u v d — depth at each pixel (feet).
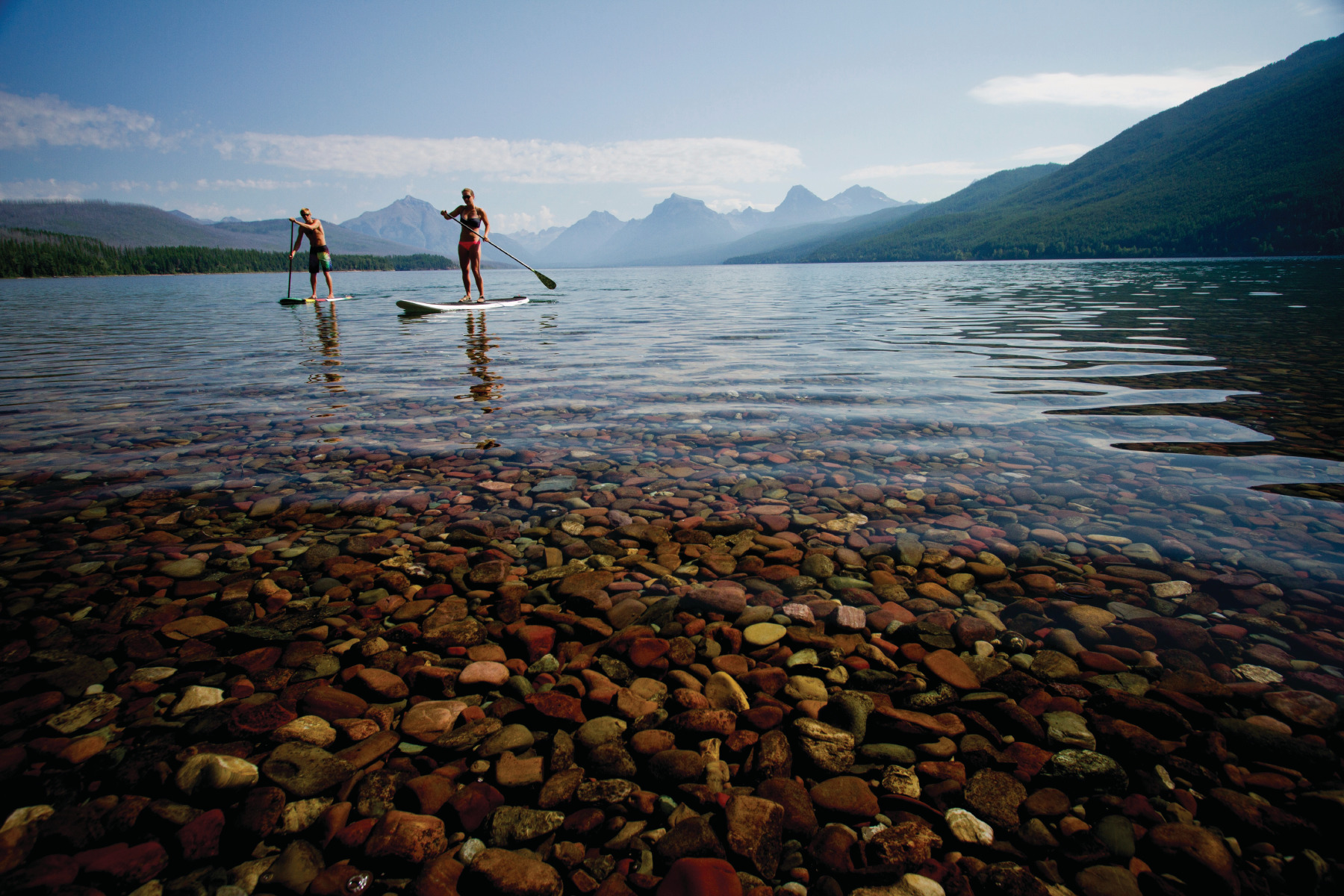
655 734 5.57
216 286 150.10
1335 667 6.20
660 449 13.94
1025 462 12.57
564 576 8.36
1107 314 42.57
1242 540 8.93
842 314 48.03
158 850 4.39
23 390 20.25
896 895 4.13
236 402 18.52
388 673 6.34
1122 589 7.79
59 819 4.59
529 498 11.10
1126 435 14.17
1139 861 4.33
